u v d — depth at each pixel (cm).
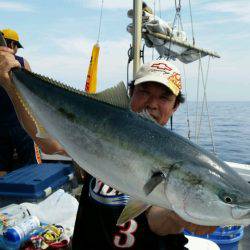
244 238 230
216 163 94
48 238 150
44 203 180
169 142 94
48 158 308
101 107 103
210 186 90
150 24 321
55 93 110
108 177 98
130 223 112
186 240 119
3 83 123
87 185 123
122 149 96
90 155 101
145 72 127
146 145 94
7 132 270
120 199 114
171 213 99
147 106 126
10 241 147
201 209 90
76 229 121
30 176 200
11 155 276
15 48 282
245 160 712
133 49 284
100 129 100
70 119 106
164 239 112
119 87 103
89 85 306
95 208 117
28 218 160
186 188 91
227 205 90
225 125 1747
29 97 114
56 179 208
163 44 335
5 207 173
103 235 115
